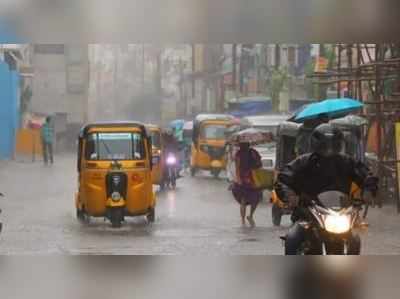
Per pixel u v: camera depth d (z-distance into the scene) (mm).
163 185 42625
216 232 24531
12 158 71500
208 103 121625
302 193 10414
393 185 32375
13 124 73312
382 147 33156
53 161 68250
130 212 26000
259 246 21250
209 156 52812
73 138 97188
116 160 26047
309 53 71688
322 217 9992
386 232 24062
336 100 25750
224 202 35438
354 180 10492
